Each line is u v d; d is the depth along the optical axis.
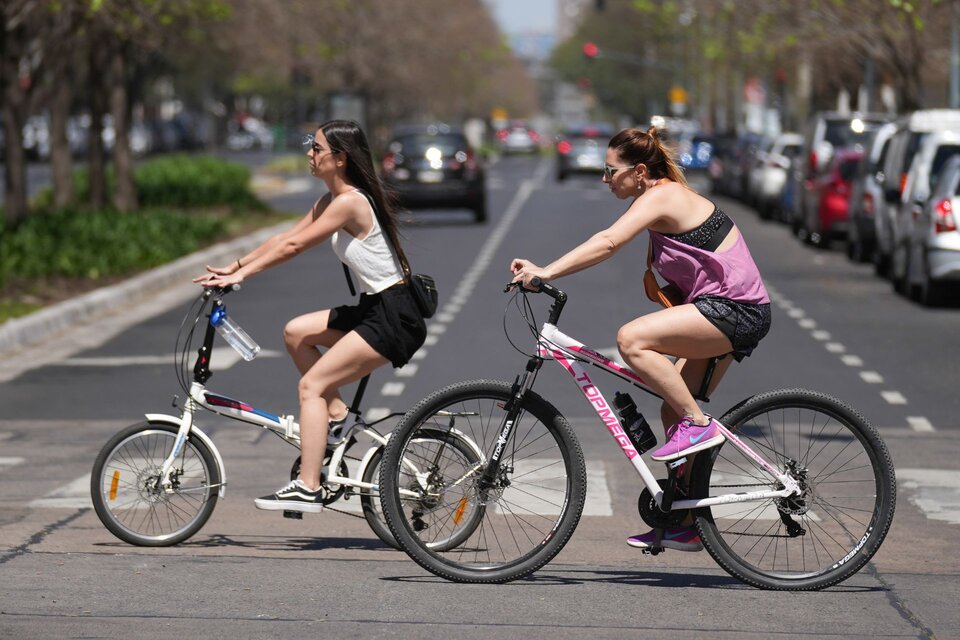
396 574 23.38
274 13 128.50
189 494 25.19
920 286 67.88
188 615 20.88
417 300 23.38
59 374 47.06
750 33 126.12
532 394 22.33
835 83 149.38
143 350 52.34
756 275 21.64
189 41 114.62
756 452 22.20
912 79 106.69
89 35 103.50
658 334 21.47
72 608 21.23
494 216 126.38
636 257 88.12
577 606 21.45
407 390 43.06
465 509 22.47
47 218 88.12
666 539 22.48
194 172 135.38
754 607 21.47
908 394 42.81
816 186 95.06
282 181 186.00
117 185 113.44
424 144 115.38
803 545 22.36
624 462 33.56
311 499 23.50
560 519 22.36
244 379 45.06
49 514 28.09
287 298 67.44
